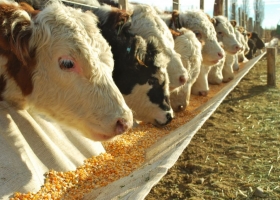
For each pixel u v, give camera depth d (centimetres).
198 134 194
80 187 105
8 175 88
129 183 92
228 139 185
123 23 164
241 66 489
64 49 97
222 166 147
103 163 123
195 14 246
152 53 164
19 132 100
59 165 106
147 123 179
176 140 129
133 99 165
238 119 231
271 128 209
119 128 99
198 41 220
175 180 132
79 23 101
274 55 356
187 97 214
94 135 101
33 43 97
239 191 123
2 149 91
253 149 170
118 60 160
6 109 103
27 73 99
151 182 79
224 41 319
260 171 142
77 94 99
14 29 93
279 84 375
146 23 179
